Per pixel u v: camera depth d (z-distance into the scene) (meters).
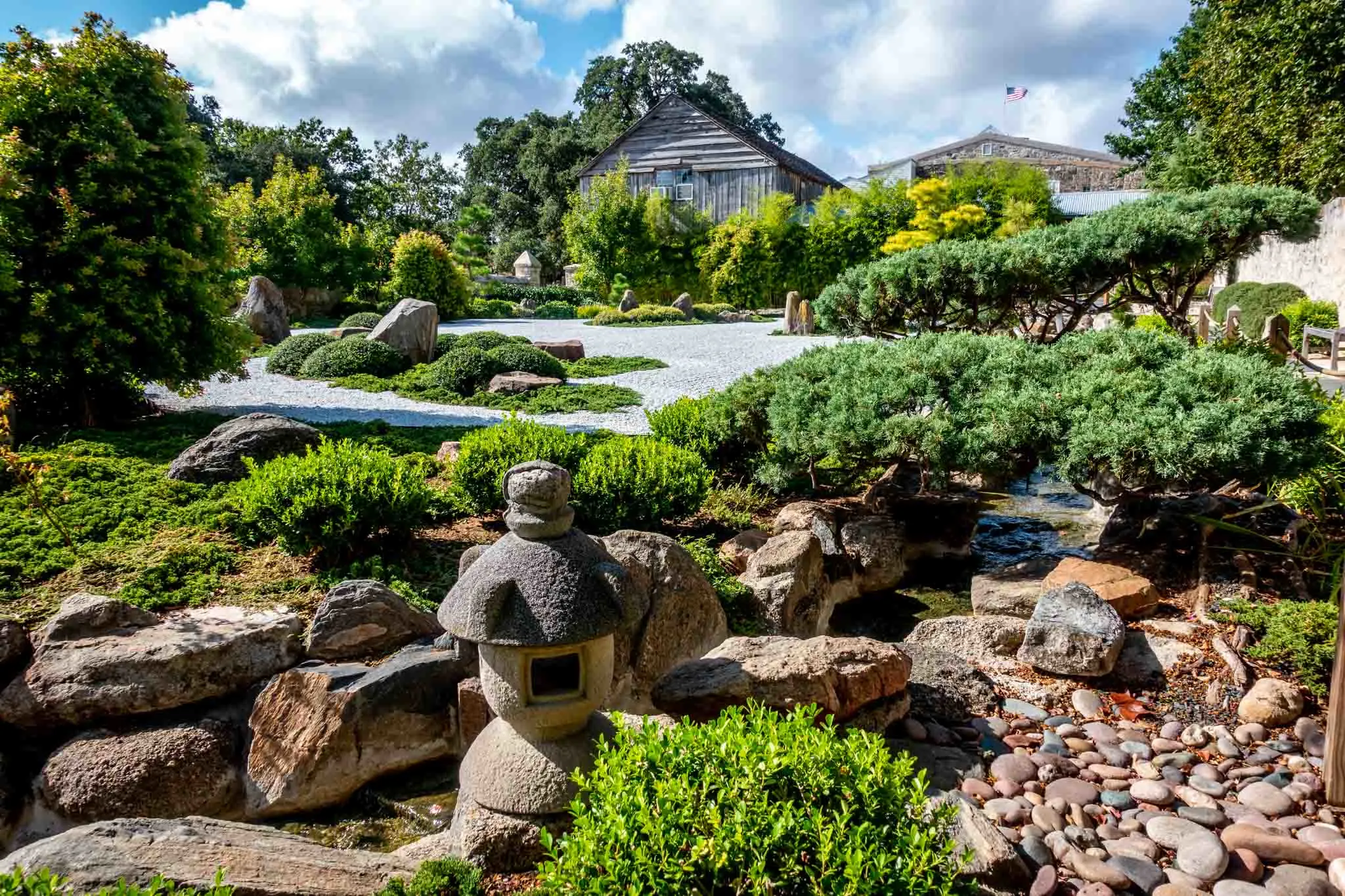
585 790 3.06
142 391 10.14
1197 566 5.95
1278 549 6.05
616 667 4.76
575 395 13.40
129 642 4.05
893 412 7.29
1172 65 31.88
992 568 7.47
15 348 8.27
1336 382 12.70
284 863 2.92
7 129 8.48
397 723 4.12
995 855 3.17
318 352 16.06
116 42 9.14
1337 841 3.36
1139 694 4.70
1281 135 18.64
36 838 3.72
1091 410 6.41
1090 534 8.21
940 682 4.72
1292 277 19.77
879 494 7.88
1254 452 5.61
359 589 4.55
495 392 13.64
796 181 40.91
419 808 3.95
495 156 59.12
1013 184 32.66
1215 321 16.66
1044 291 10.58
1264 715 4.30
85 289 8.73
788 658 4.16
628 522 6.62
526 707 3.07
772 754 2.44
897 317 11.02
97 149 8.72
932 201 32.03
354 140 51.28
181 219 9.52
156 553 5.34
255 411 11.70
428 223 59.47
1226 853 3.27
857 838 2.28
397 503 5.58
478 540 6.33
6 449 5.36
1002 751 4.20
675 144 39.19
